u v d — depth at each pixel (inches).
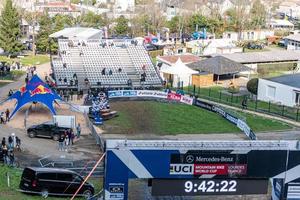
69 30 5388.8
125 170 1278.3
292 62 5187.0
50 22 5787.4
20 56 5083.7
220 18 7687.0
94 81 3809.1
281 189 1348.4
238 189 1322.6
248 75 4478.3
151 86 3907.5
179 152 1278.3
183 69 4077.3
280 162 1321.4
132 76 3981.3
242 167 1306.6
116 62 4121.6
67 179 1545.3
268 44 7106.3
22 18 6378.0
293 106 3400.6
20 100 2691.9
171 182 1295.5
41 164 1945.1
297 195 1347.2
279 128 2854.3
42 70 4379.9
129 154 1270.9
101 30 5565.9
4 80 3855.8
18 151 2121.1
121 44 4387.3
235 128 2797.7
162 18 7175.2
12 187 1576.0
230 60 4424.2
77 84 3636.8
